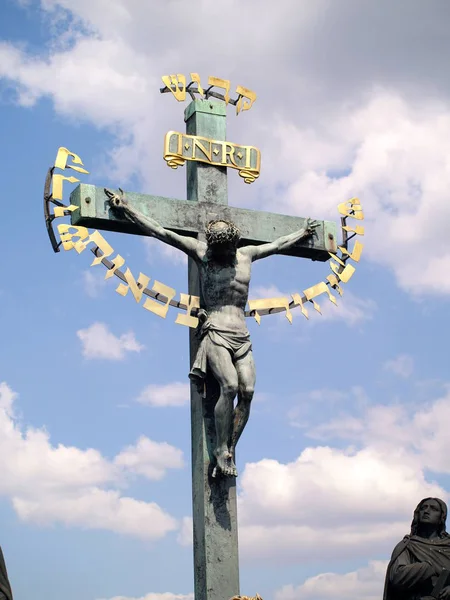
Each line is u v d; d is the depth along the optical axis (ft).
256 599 44.09
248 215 51.44
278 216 51.93
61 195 48.75
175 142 51.24
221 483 48.01
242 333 48.60
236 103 53.06
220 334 48.37
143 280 48.80
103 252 48.60
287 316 50.62
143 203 49.88
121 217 49.21
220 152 51.85
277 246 51.08
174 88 52.49
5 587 40.01
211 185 51.37
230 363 48.14
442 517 43.86
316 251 52.37
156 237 49.39
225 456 47.91
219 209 51.08
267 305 50.52
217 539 47.50
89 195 48.98
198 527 47.91
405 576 42.80
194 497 48.34
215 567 47.26
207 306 49.06
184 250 49.49
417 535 43.93
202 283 49.24
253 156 52.31
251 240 51.31
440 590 42.24
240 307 49.11
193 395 49.16
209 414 48.55
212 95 52.95
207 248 49.26
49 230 48.91
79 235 48.49
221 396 47.93
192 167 51.83
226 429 47.93
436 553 43.16
